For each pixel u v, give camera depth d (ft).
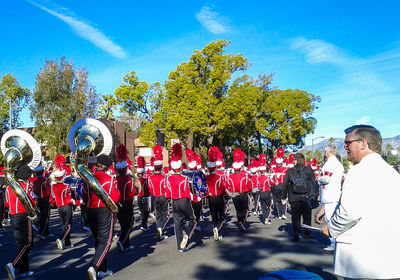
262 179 34.01
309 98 149.59
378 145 8.36
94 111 91.45
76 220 39.96
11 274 16.81
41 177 28.09
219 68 112.88
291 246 23.39
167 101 112.88
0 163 37.58
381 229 7.69
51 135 86.02
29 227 17.74
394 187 7.86
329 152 20.27
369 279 7.68
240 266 19.25
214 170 26.78
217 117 109.50
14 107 124.67
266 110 145.79
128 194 23.15
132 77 115.44
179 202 23.41
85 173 15.83
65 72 88.12
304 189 23.58
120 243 22.90
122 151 23.61
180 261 20.59
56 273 18.78
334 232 8.33
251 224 33.88
